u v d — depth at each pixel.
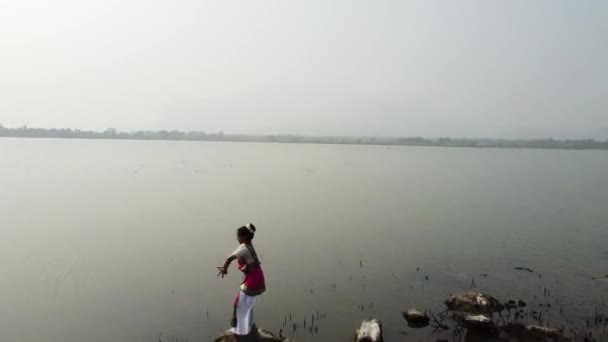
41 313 13.46
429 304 14.37
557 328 12.48
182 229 25.16
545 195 44.44
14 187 42.38
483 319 12.32
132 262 18.48
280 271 17.73
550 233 25.44
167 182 48.84
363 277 17.03
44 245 21.00
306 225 27.02
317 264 18.75
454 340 11.86
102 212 30.33
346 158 120.38
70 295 14.88
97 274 16.97
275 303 14.45
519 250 21.31
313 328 12.67
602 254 20.62
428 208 34.75
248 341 10.30
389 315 13.52
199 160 91.50
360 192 44.53
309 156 127.19
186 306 14.15
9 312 13.48
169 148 153.00
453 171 78.19
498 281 16.64
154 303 14.33
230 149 162.50
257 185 48.53
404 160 115.38
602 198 42.44
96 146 154.62
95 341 11.85
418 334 12.23
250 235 10.51
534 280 16.77
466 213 32.47
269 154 132.62
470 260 19.42
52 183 46.03
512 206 36.34
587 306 14.14
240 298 10.30
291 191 43.94
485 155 161.75
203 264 18.48
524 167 93.81
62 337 12.03
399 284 16.30
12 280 16.17
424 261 19.28
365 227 26.62
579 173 78.56
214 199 37.16
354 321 13.12
